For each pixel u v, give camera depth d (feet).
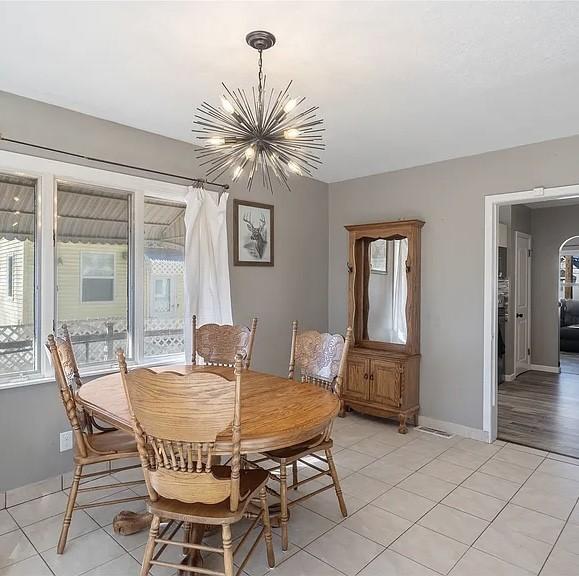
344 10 5.90
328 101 8.89
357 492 9.10
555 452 11.32
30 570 6.57
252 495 6.00
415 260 13.21
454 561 6.86
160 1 5.72
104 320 10.23
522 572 6.62
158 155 10.96
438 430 12.96
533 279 21.56
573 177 10.77
